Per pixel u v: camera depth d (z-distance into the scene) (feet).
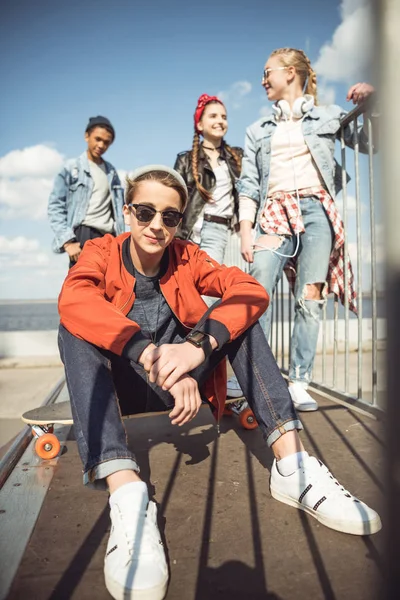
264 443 6.50
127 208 5.23
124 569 3.34
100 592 3.43
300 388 8.13
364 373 17.20
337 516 4.10
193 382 4.46
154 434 7.06
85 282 4.79
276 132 8.55
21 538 4.13
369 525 4.03
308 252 8.27
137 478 3.92
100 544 4.06
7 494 5.06
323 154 8.23
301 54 8.39
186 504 4.73
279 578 3.53
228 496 4.88
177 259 5.58
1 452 9.72
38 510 4.66
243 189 9.12
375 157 1.74
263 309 5.00
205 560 3.77
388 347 1.74
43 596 3.39
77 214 12.15
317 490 4.34
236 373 4.92
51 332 25.71
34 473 5.65
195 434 7.00
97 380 4.28
